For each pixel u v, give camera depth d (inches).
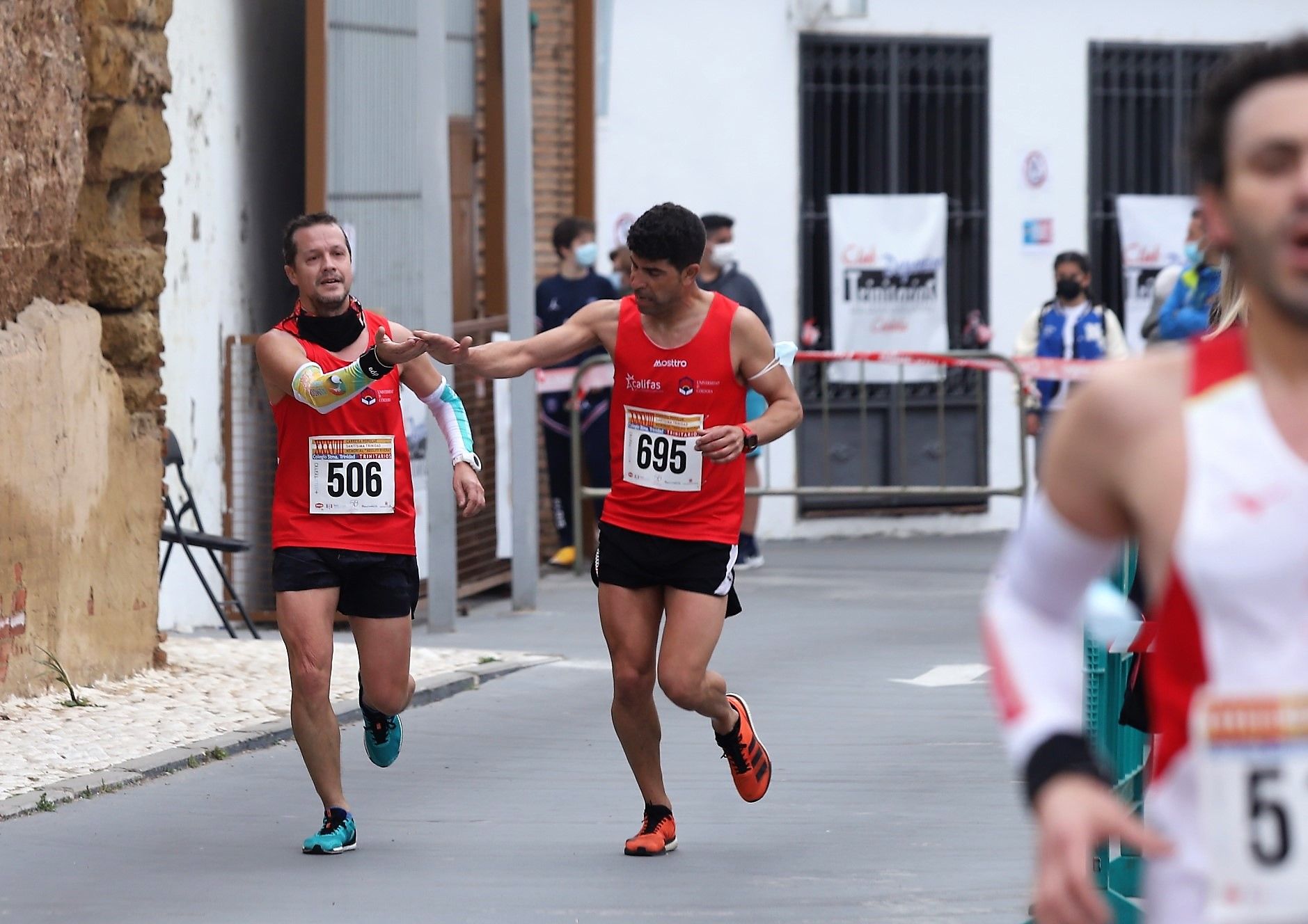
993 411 1963.6
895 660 1144.8
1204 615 245.4
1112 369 257.9
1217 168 251.4
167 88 1093.8
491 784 826.8
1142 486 250.5
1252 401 246.7
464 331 1385.3
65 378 984.9
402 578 725.3
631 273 679.7
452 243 1513.3
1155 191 1991.9
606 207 1828.2
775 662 1138.0
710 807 773.9
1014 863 669.3
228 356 1370.6
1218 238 254.4
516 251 1344.7
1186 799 253.8
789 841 711.7
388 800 797.2
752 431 673.0
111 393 1037.2
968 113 1940.2
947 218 1936.5
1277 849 243.3
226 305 1384.1
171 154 1099.9
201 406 1330.0
